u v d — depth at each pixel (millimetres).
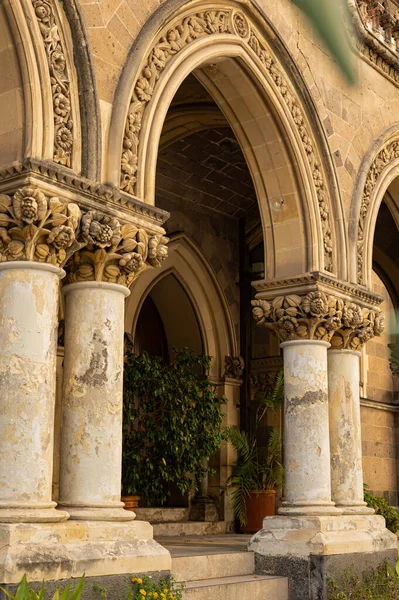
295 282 8953
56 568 5203
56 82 6039
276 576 8102
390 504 17125
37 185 5625
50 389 5676
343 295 9273
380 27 11281
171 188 13133
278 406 13078
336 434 9359
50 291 5812
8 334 5609
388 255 15180
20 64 5879
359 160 10297
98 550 5609
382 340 17906
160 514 12461
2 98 5949
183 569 7395
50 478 5570
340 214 9516
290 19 9219
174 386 11328
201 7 7738
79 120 6207
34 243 5730
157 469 11062
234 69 8562
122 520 6043
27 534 5203
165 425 11180
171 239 13086
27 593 4262
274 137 9039
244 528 13008
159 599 5750
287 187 9141
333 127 9836
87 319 6305
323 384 8883
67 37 6242
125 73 6641
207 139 12398
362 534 8711
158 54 7082
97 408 6148
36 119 5824
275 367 14055
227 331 14000
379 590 8594
